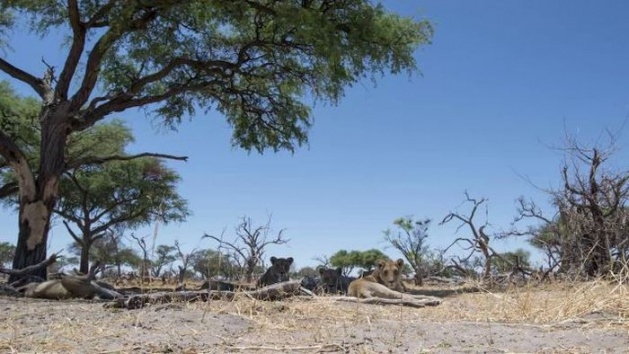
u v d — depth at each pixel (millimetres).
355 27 19734
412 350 4824
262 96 23406
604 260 13523
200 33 21922
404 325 6082
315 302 7980
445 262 23875
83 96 18875
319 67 20984
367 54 19953
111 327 6059
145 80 20531
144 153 21203
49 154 18344
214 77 22453
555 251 15359
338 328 5918
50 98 19125
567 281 10016
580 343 4996
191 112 24547
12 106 28062
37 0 20062
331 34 18344
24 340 5477
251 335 5602
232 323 6160
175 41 20969
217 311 6879
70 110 18578
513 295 8102
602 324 5941
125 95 19766
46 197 18094
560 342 5062
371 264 39125
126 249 26234
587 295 7020
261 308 7148
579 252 14297
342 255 39594
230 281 10547
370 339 5281
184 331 5758
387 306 8906
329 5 19766
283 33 20703
